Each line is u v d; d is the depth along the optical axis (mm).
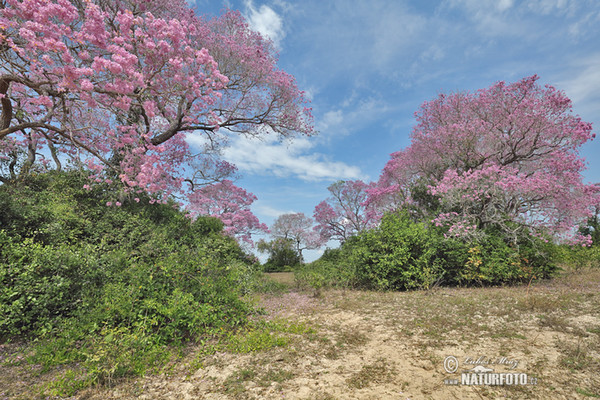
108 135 7539
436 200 13141
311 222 26078
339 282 9367
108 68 4766
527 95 11883
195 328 4520
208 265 5980
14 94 7891
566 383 2775
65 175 9227
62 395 2877
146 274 5113
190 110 7594
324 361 3535
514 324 4551
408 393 2730
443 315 5289
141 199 10023
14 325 4277
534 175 9797
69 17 4496
